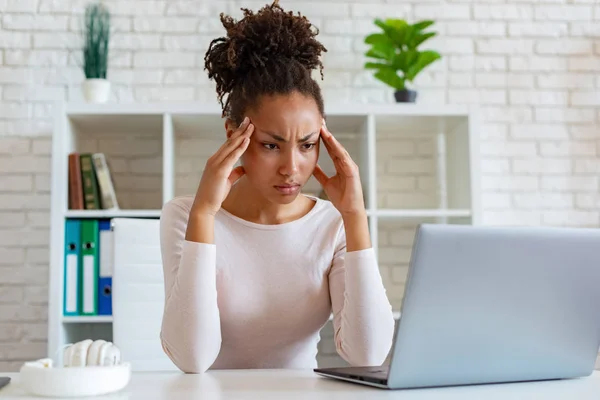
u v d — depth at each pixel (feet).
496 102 10.79
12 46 10.33
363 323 4.43
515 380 3.46
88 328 9.68
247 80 4.59
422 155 10.71
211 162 4.40
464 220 9.88
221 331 4.91
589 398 2.98
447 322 3.13
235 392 3.10
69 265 8.93
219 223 4.99
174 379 3.59
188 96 10.43
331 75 10.59
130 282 6.99
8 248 10.09
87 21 10.02
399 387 3.19
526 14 10.93
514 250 3.15
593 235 3.30
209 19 10.55
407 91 9.77
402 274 10.53
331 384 3.37
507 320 3.26
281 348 5.04
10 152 10.20
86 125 9.84
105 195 9.17
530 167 10.76
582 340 3.51
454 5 10.85
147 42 10.46
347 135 10.45
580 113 10.87
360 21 10.70
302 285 4.98
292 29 4.77
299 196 5.31
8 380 3.43
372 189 9.29
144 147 10.35
